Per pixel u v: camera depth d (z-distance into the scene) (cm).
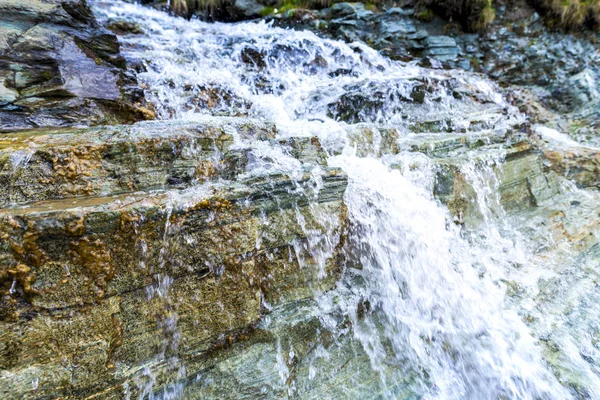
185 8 959
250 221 291
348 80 695
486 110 662
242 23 954
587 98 812
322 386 299
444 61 902
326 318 320
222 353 281
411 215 396
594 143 702
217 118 390
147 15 875
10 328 211
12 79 374
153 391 254
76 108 389
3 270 210
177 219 258
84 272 231
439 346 355
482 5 927
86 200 253
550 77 880
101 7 824
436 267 393
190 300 267
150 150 291
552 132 730
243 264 287
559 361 343
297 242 320
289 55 756
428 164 451
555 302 398
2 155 248
